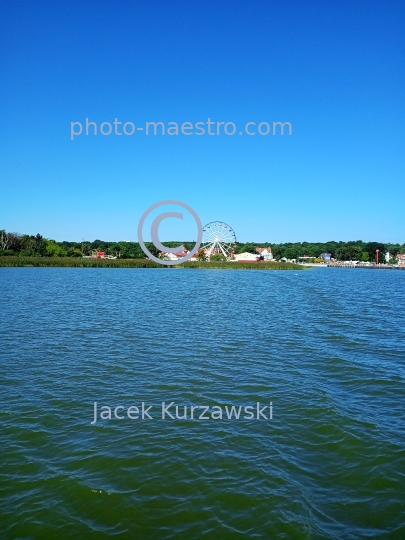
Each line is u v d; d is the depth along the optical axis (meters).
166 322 30.67
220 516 8.79
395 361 20.67
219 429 12.74
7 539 8.12
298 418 13.57
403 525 8.62
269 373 18.27
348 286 72.56
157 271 117.69
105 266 130.38
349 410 14.34
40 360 19.77
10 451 11.23
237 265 134.50
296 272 126.25
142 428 12.73
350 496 9.54
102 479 10.02
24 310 35.69
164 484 9.86
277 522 8.62
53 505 9.09
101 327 28.19
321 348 22.92
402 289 66.94
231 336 25.78
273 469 10.56
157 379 17.25
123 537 8.19
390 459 11.07
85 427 12.75
